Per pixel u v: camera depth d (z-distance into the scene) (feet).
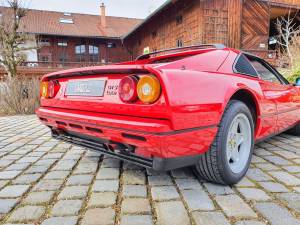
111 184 7.41
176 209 6.01
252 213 5.84
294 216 5.74
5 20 46.85
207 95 6.28
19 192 6.96
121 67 6.17
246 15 50.19
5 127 17.34
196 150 6.20
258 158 9.73
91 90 7.04
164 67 5.93
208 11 47.14
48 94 8.79
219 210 5.97
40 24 92.07
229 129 6.93
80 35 88.84
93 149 7.67
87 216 5.78
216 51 7.91
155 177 7.88
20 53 50.70
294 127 13.09
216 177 7.04
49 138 13.48
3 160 9.68
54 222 5.56
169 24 59.62
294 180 7.64
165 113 5.44
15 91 27.22
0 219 5.71
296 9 54.34
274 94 9.53
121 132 6.05
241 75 8.07
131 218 5.68
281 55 39.63
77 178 7.87
